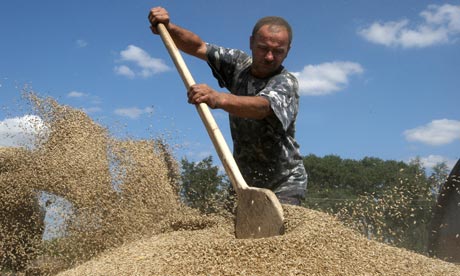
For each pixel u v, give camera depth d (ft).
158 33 15.15
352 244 10.87
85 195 15.55
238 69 15.02
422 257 11.11
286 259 9.98
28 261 16.46
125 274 9.95
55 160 16.42
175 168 16.88
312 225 11.16
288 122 13.21
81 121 17.29
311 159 53.62
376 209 13.67
